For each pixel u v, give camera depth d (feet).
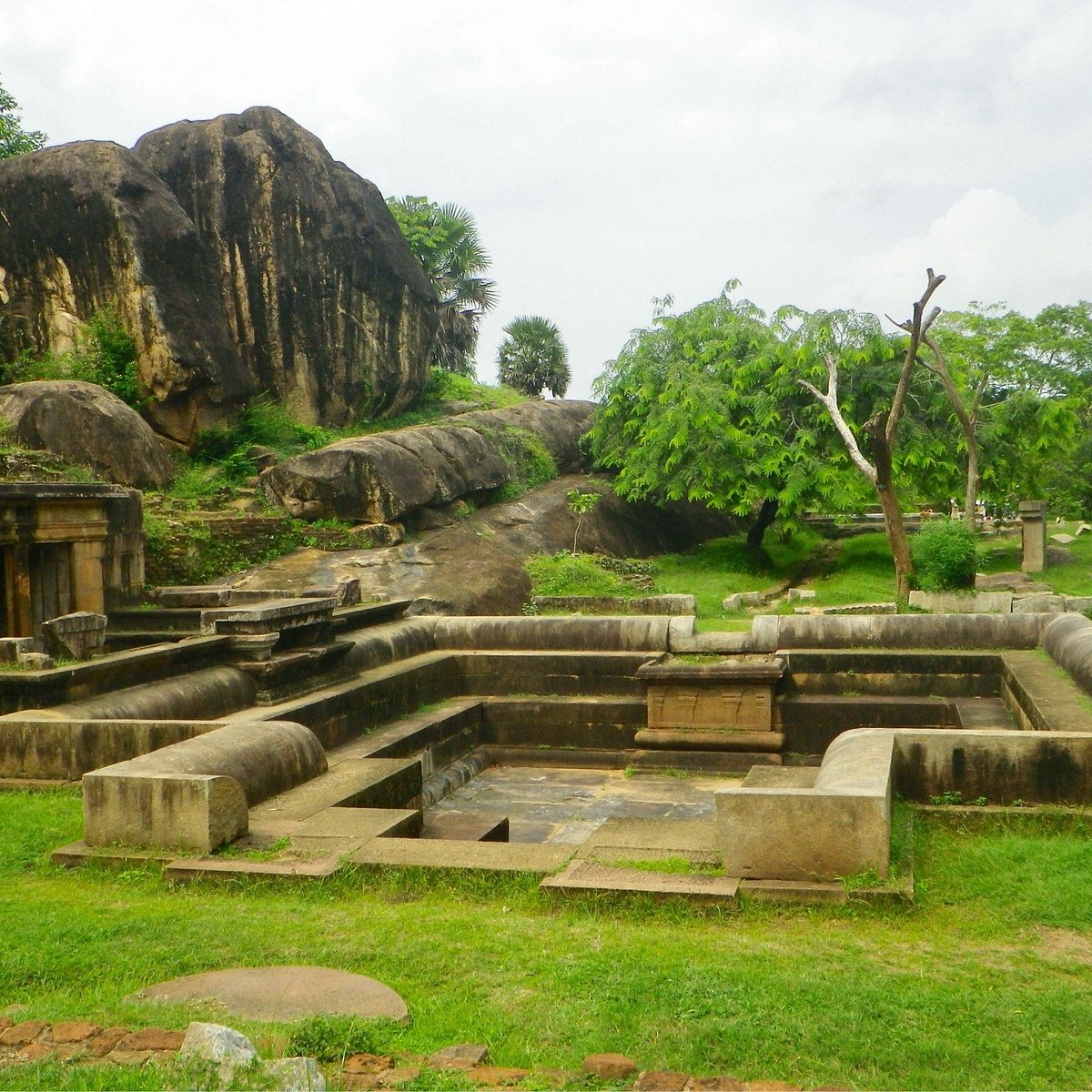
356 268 76.69
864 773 17.66
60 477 45.09
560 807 31.81
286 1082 9.65
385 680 34.06
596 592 60.23
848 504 72.59
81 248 62.90
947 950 14.21
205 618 33.83
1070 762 19.79
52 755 23.52
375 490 61.11
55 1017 12.12
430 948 14.28
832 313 77.92
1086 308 103.71
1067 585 71.26
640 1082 10.57
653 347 83.05
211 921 15.35
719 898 15.53
